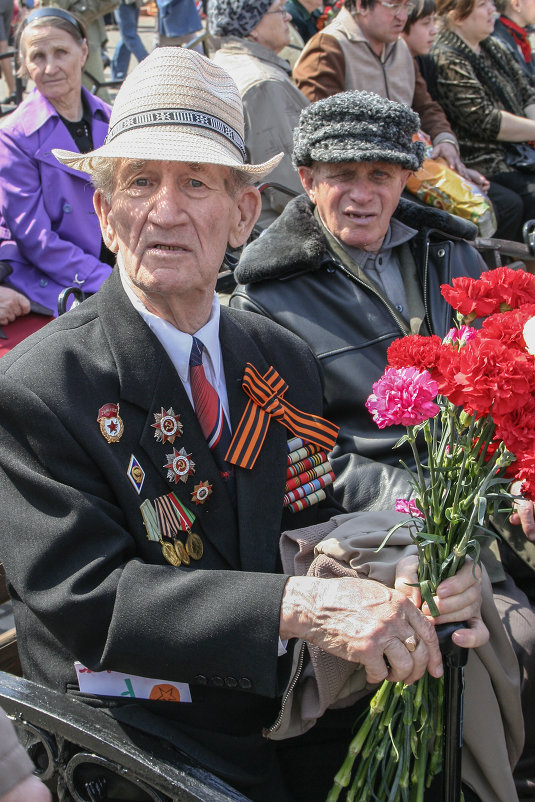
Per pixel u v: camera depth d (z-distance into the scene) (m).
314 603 1.32
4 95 7.29
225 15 3.44
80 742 1.30
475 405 1.20
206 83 1.43
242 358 1.61
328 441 1.66
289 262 2.10
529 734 1.85
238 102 1.51
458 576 1.40
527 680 1.82
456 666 1.40
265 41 3.52
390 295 2.19
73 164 1.46
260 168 1.43
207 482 1.46
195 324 1.51
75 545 1.33
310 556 1.53
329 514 1.70
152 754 1.30
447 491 1.36
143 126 1.39
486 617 1.61
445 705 1.45
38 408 1.34
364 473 1.94
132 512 1.39
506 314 1.30
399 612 1.32
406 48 3.82
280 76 3.32
